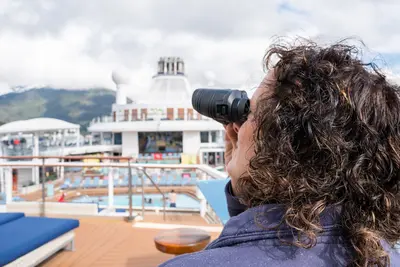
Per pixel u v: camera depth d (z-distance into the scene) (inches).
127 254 144.0
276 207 20.2
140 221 196.1
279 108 20.6
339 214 19.6
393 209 19.3
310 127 19.5
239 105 24.6
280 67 22.1
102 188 648.4
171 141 1246.9
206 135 1240.2
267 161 20.5
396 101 20.4
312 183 19.2
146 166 226.1
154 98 1380.4
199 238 98.1
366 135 19.2
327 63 20.9
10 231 125.0
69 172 699.4
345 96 19.5
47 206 213.3
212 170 219.8
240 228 20.6
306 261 18.7
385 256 19.1
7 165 232.8
